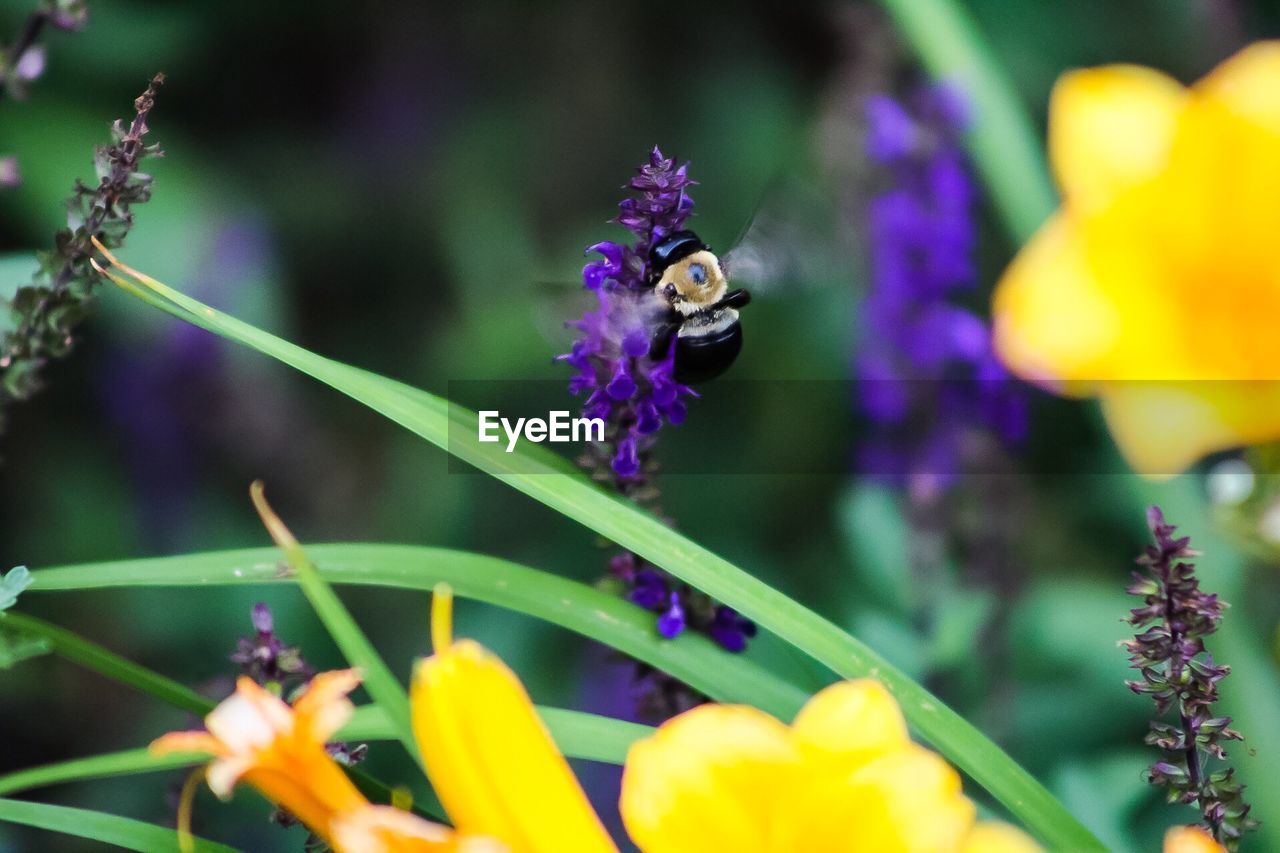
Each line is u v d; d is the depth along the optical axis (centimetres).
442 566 46
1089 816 55
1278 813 48
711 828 33
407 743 39
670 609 46
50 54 77
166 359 74
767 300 77
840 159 62
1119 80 34
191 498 74
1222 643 49
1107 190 33
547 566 76
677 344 55
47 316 46
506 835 34
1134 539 70
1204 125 32
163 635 74
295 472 75
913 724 44
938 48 54
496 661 36
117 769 44
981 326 60
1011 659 61
